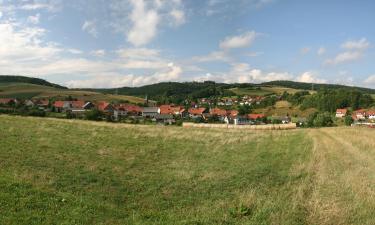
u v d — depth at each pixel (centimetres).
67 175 1739
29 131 2995
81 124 3991
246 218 1230
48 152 2216
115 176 1817
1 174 1590
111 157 2286
